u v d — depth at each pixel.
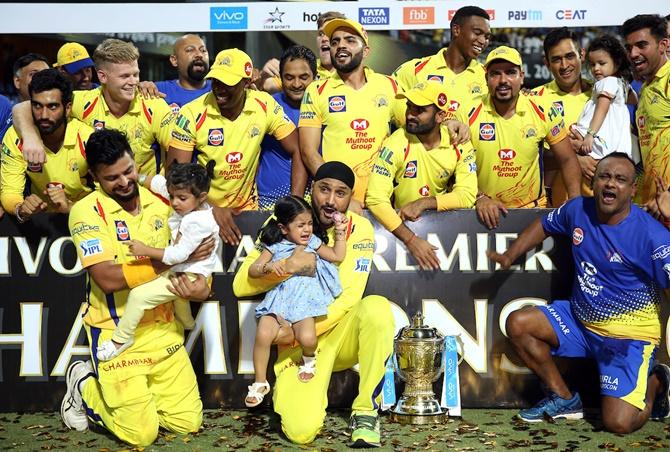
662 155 5.97
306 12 7.37
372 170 5.65
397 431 4.91
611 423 4.85
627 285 4.96
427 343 5.05
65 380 5.43
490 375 5.47
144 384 4.78
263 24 7.38
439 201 5.48
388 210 5.42
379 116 5.96
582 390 5.42
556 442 4.67
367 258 5.03
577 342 5.17
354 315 4.90
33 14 7.30
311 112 5.99
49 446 4.71
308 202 5.33
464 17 6.34
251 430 4.95
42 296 5.45
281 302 4.82
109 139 4.76
